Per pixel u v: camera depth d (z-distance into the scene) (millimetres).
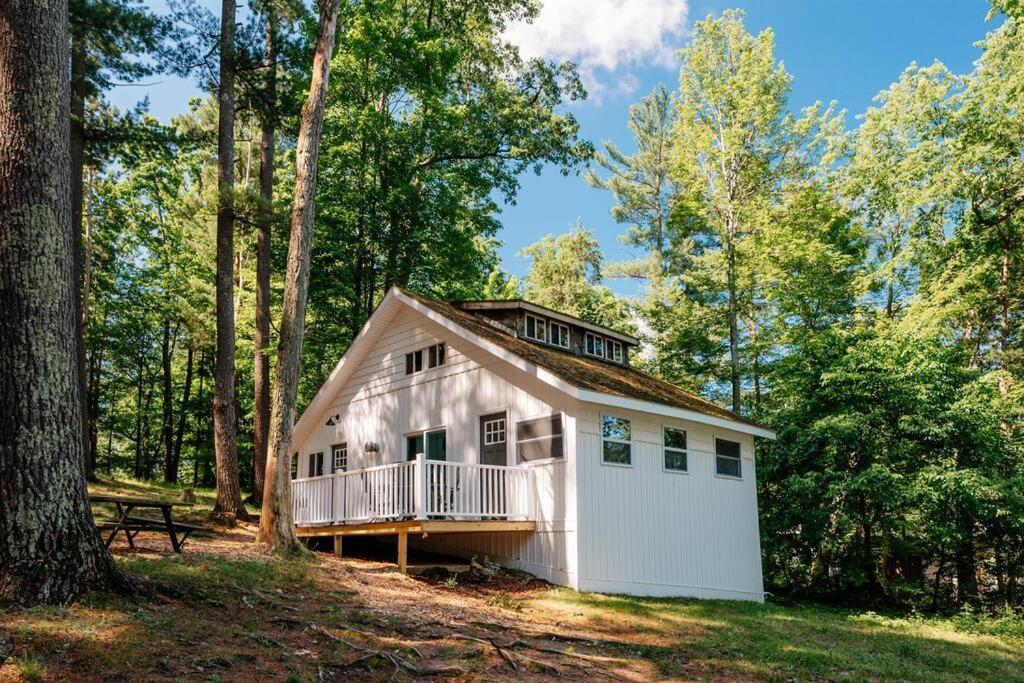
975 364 26547
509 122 25906
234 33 17578
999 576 18672
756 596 17297
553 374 13188
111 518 15602
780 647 9961
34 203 6844
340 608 8680
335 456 20172
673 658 8812
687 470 16078
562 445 13742
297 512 16484
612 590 13625
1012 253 23203
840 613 16250
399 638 7711
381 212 24109
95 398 33250
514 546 14555
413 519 12742
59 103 7199
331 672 6262
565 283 41312
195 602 7562
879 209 29875
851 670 9094
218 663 5930
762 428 17922
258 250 20938
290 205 22406
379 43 23016
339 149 23000
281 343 12523
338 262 24766
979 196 22594
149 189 31719
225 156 16938
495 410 15266
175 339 35625
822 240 29047
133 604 6871
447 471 13414
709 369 32188
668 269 41312
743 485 17750
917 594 19031
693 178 30609
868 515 18469
